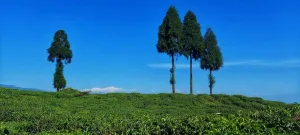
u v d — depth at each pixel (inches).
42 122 517.0
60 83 1772.9
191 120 449.7
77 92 1405.0
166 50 1664.6
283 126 416.2
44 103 1063.6
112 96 1365.7
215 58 1828.2
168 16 1667.1
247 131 405.1
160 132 446.9
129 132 450.9
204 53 1843.0
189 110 1133.1
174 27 1654.8
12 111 759.7
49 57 1791.3
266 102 1398.9
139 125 464.4
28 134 466.6
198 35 1750.7
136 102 1279.5
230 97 1478.8
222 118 447.2
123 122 488.7
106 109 1025.5
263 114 460.8
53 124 518.0
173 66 1667.1
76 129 492.4
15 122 611.2
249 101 1440.7
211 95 1514.5
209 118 458.3
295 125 414.3
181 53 1707.7
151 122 472.7
